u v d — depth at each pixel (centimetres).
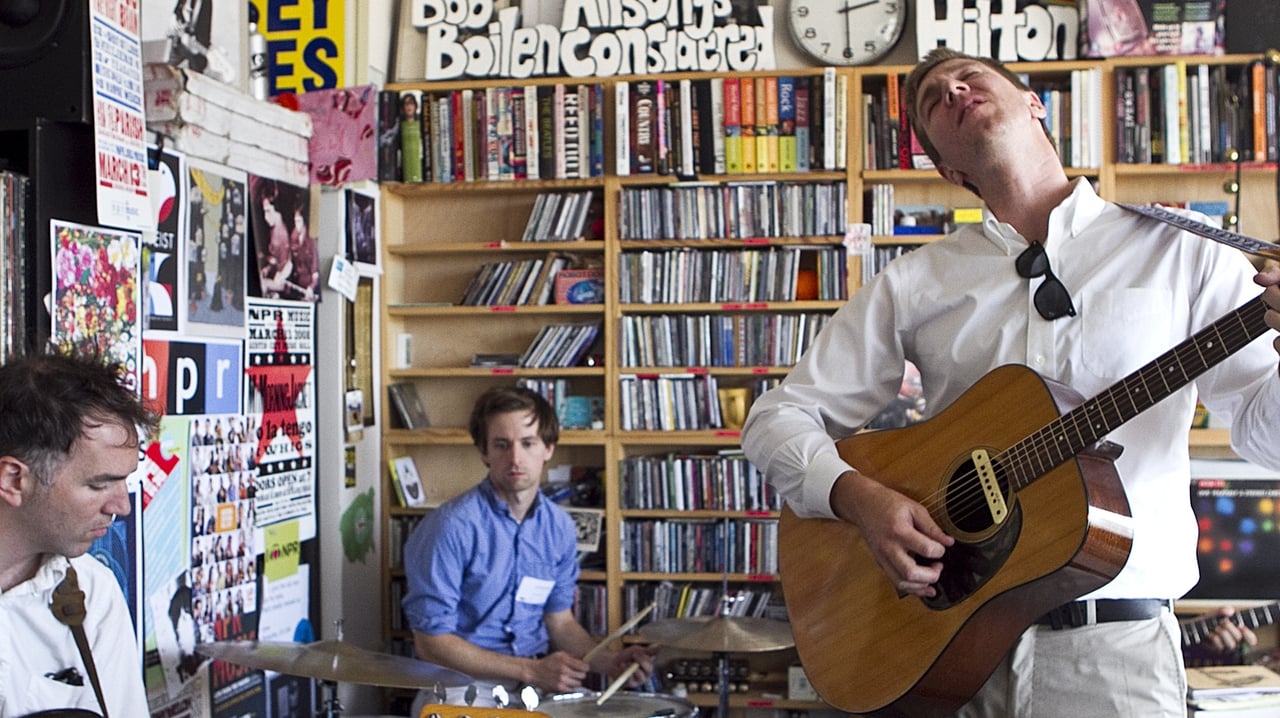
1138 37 418
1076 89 420
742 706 430
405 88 454
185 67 332
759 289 438
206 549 345
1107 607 163
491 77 454
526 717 193
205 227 343
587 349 455
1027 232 181
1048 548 160
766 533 436
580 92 443
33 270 257
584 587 445
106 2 267
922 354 190
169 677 324
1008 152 177
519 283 458
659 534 442
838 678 187
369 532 447
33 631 190
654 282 442
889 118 429
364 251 443
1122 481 165
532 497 362
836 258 434
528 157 445
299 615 399
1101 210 175
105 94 266
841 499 182
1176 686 162
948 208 448
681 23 444
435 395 484
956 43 429
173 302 325
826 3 440
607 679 370
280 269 390
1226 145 412
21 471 180
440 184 452
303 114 414
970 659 170
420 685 280
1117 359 168
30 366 184
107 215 266
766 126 433
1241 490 402
